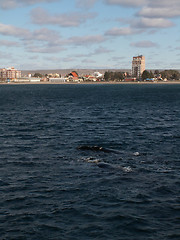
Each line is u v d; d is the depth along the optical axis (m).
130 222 15.20
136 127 44.53
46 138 36.06
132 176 21.69
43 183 20.48
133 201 17.59
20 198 18.08
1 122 49.81
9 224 15.05
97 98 120.88
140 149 30.17
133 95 141.88
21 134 38.69
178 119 54.00
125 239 13.70
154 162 25.16
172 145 32.06
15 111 68.38
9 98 121.75
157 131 40.97
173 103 93.06
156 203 17.36
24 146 31.66
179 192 18.92
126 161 25.36
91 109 73.31
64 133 39.44
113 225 14.93
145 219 15.52
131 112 66.31
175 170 23.12
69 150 29.58
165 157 26.86
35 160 26.06
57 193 18.78
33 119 53.81
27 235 14.07
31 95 145.50
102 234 14.12
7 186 20.00
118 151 28.53
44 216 15.85
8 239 13.74
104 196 18.28
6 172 22.84
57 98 121.69
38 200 17.78
